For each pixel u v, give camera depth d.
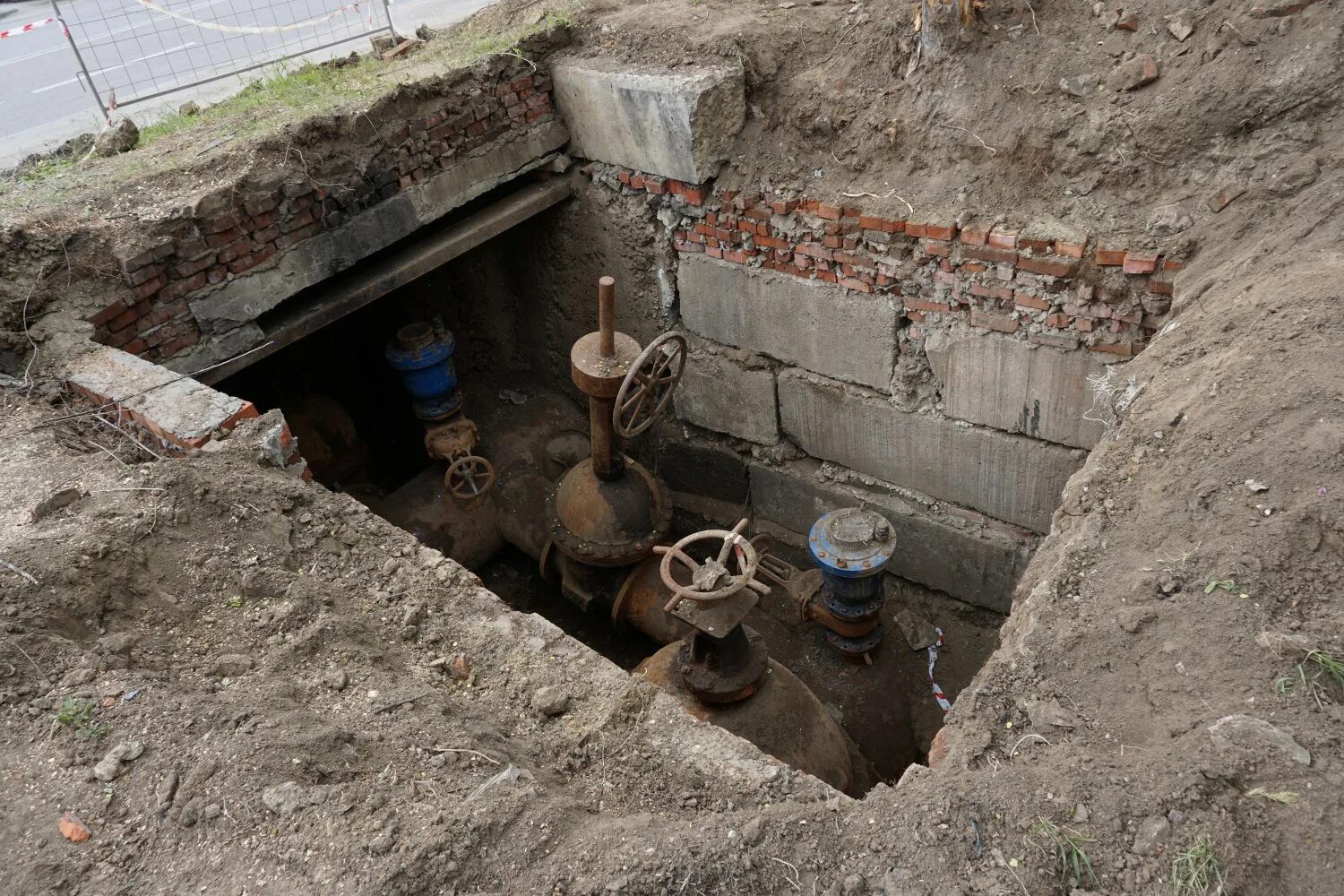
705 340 5.75
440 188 5.25
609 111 5.26
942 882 1.87
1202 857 1.76
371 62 6.16
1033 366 4.34
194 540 2.98
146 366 3.77
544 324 6.69
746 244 5.13
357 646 2.71
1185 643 2.22
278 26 8.84
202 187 4.40
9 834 2.07
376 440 6.86
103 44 9.21
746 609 3.62
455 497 5.85
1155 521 2.61
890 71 4.74
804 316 5.11
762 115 5.07
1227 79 3.81
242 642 2.70
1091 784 1.96
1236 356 2.96
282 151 4.61
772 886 1.94
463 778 2.25
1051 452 4.52
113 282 4.13
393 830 2.05
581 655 2.75
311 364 6.18
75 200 4.35
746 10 5.47
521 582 6.20
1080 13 4.32
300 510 3.19
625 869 1.97
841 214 4.62
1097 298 4.04
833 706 4.91
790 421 5.59
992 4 4.45
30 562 2.71
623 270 5.88
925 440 4.99
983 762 2.16
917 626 5.24
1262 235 3.58
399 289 6.26
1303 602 2.22
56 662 2.50
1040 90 4.25
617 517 4.97
